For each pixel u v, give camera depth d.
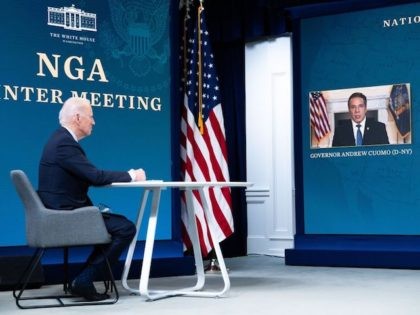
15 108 5.34
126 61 5.89
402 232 6.36
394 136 6.41
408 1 6.38
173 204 6.07
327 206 6.68
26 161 5.36
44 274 5.32
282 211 7.56
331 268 6.39
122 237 4.23
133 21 5.93
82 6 5.69
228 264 6.82
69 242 4.02
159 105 6.04
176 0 6.18
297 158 6.84
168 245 6.04
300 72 6.85
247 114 7.75
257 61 7.70
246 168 7.75
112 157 5.78
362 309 3.92
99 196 5.70
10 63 5.33
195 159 6.15
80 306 4.19
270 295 4.56
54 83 5.52
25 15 5.42
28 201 4.04
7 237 5.26
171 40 6.13
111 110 5.79
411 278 5.52
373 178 6.49
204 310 3.95
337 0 6.61
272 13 7.27
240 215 7.74
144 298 4.50
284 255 7.21
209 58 6.26
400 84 6.40
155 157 6.00
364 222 6.52
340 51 6.66
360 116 6.55
